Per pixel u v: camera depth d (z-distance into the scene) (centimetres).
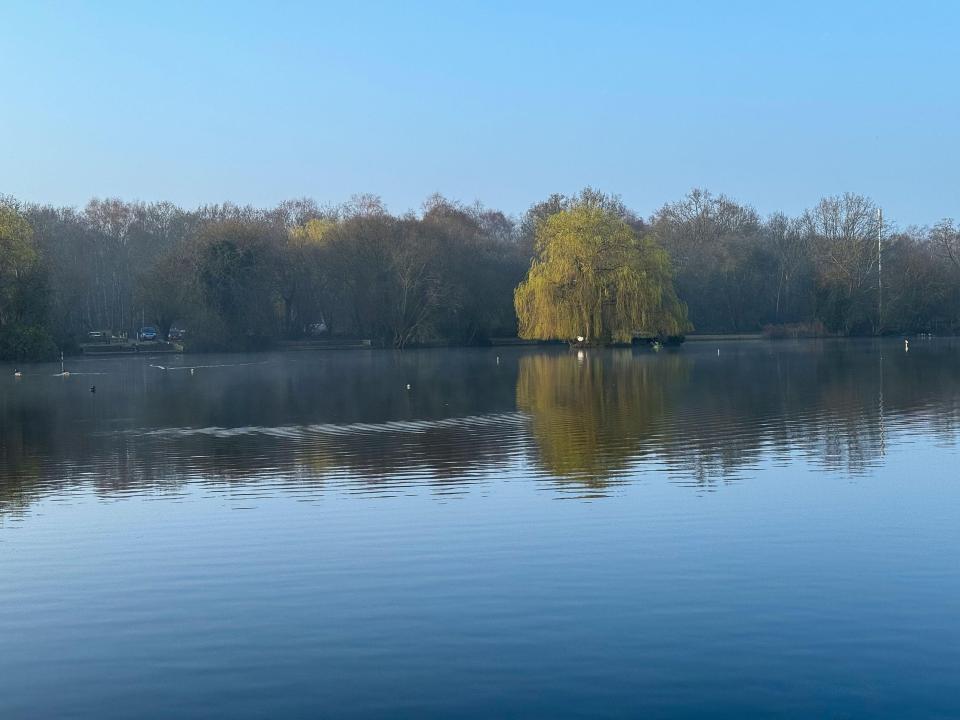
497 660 1552
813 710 1388
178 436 3984
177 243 12638
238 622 1722
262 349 10594
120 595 1867
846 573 1914
